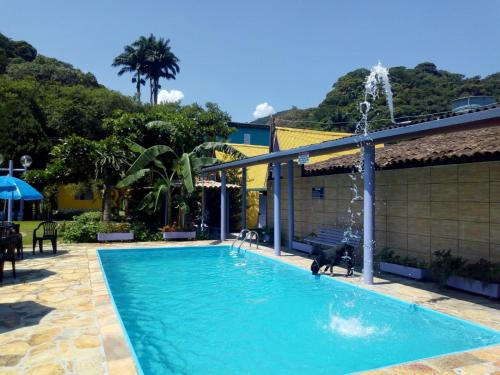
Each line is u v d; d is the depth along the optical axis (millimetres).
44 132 33531
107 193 18875
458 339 6234
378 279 9758
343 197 13859
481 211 8953
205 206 22781
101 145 18203
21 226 24000
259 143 39062
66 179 19484
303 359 5594
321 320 7250
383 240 11938
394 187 11523
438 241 10039
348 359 5586
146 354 5785
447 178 9820
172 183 19422
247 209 23641
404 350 5871
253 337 6457
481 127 6387
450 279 8664
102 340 5383
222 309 8031
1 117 30609
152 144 21109
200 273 11680
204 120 23188
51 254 13422
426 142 12227
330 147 9914
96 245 16031
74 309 6938
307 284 10141
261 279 10797
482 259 8523
